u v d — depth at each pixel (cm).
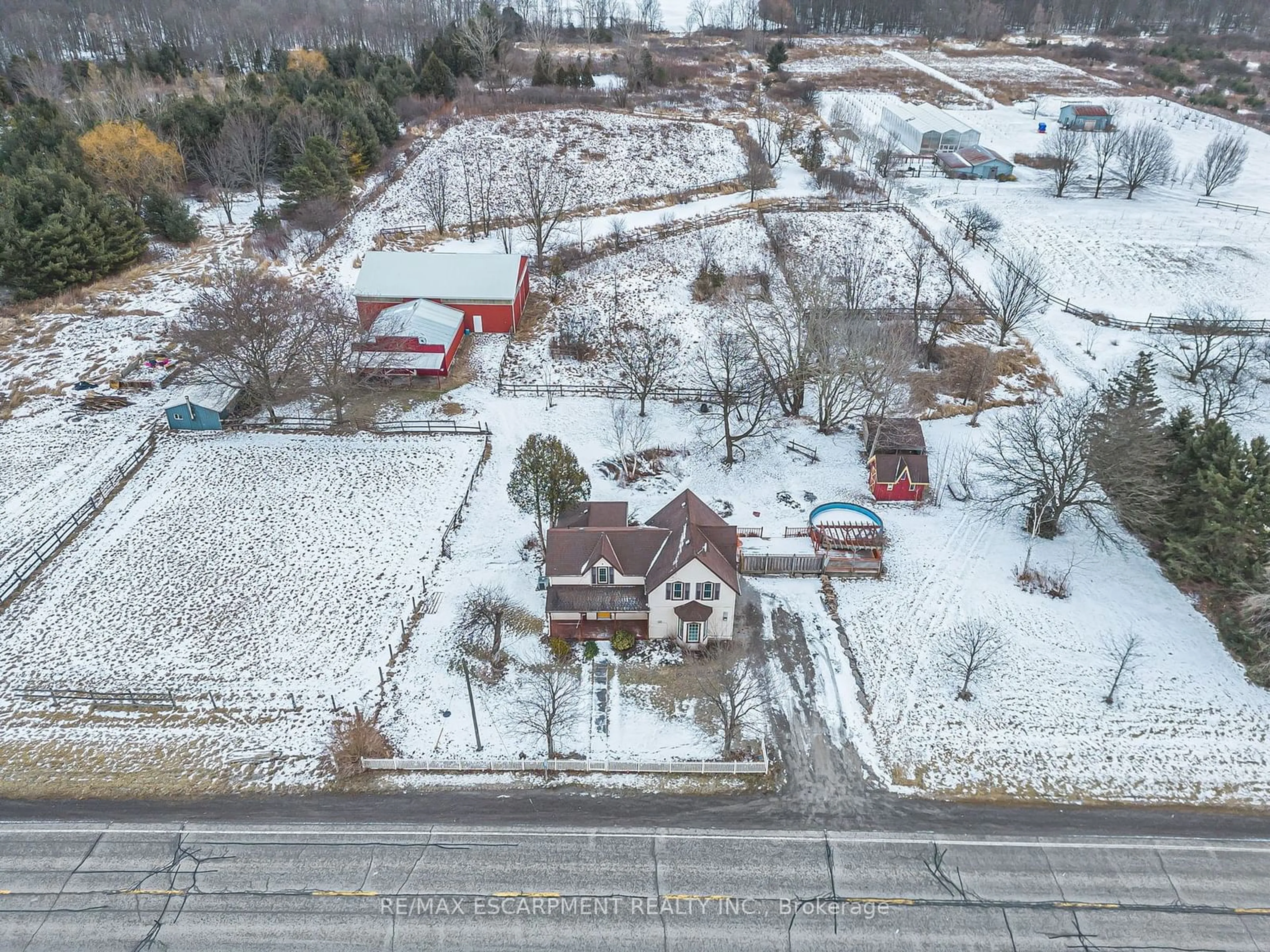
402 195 9388
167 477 5534
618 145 10775
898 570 4847
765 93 13312
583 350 6806
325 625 4459
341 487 5450
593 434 5931
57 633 4394
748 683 4116
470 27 13038
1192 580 4694
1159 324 7181
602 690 4106
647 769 3728
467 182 9669
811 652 4331
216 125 9594
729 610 4253
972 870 3325
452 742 3869
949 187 10112
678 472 5591
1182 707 4025
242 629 4428
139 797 3609
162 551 4934
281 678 4162
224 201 8962
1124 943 3069
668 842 3438
